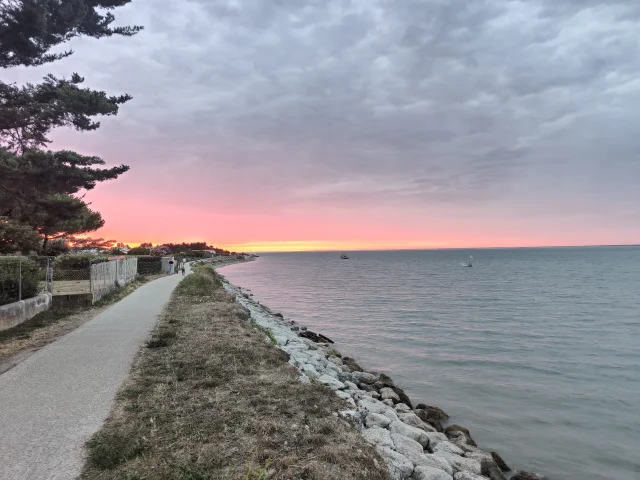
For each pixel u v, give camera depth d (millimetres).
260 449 4203
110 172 10039
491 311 25625
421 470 5020
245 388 5984
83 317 12055
